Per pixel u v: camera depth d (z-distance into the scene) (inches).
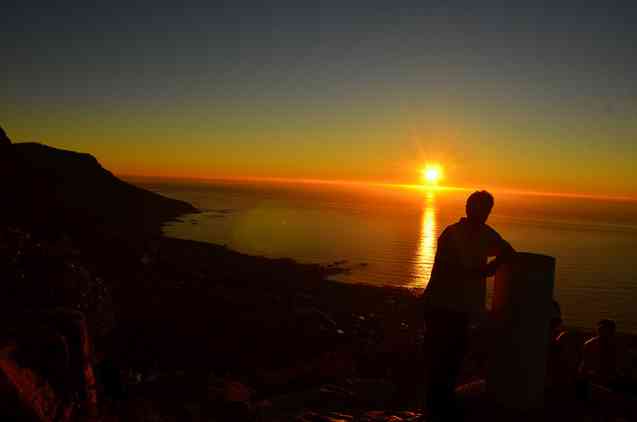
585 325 1779.0
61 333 167.8
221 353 761.6
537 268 183.8
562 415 185.2
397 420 203.8
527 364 185.9
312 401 255.1
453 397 177.0
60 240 942.4
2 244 434.0
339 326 1110.4
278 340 880.3
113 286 988.6
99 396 208.8
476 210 172.1
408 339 940.0
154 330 805.9
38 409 142.2
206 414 250.1
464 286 170.7
